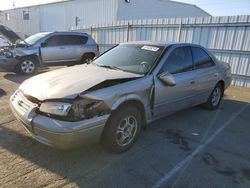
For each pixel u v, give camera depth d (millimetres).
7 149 3225
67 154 3166
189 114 5094
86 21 19672
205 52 5043
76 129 2648
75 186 2561
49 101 2793
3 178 2621
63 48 10047
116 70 3771
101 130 2896
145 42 4504
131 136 3377
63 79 3291
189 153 3393
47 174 2736
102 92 2904
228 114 5215
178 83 4035
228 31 8438
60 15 21812
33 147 3299
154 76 3611
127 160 3115
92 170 2857
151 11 20641
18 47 8891
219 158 3291
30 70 9211
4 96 5871
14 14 26578
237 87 8367
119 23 11695
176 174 2873
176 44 4301
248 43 8062
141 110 3508
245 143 3809
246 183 2762
